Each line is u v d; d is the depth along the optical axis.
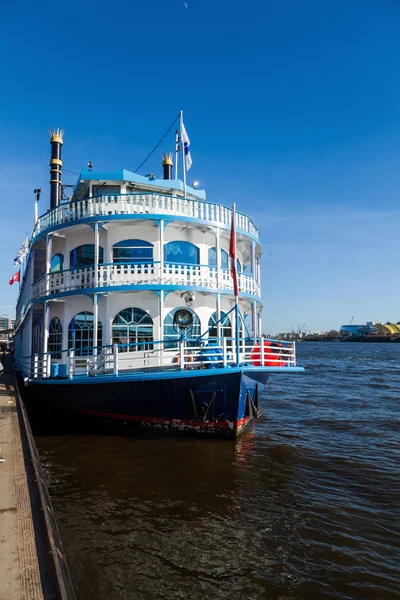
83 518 8.39
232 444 13.34
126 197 15.59
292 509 9.20
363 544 7.79
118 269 15.69
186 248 16.52
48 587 4.41
